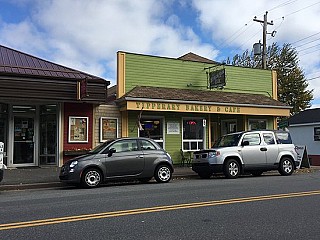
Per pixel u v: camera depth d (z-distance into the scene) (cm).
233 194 930
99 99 1573
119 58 1766
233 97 1945
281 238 532
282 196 892
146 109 1639
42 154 1630
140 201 830
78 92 1529
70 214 691
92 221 632
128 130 1720
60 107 1591
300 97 4116
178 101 1698
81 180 1118
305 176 1462
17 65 1503
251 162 1431
